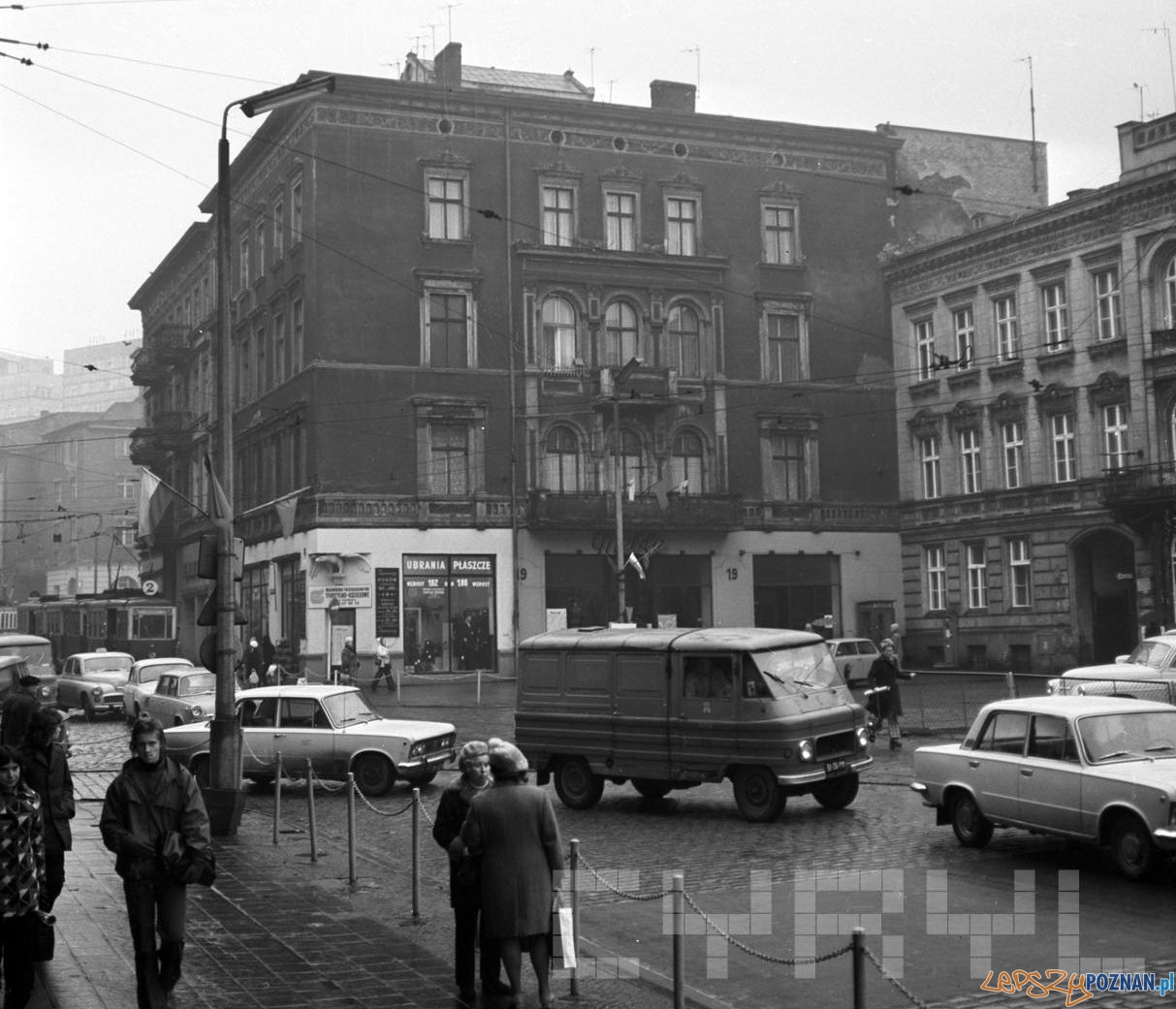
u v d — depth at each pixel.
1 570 112.94
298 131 49.12
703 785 22.31
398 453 47.50
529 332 49.44
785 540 52.22
